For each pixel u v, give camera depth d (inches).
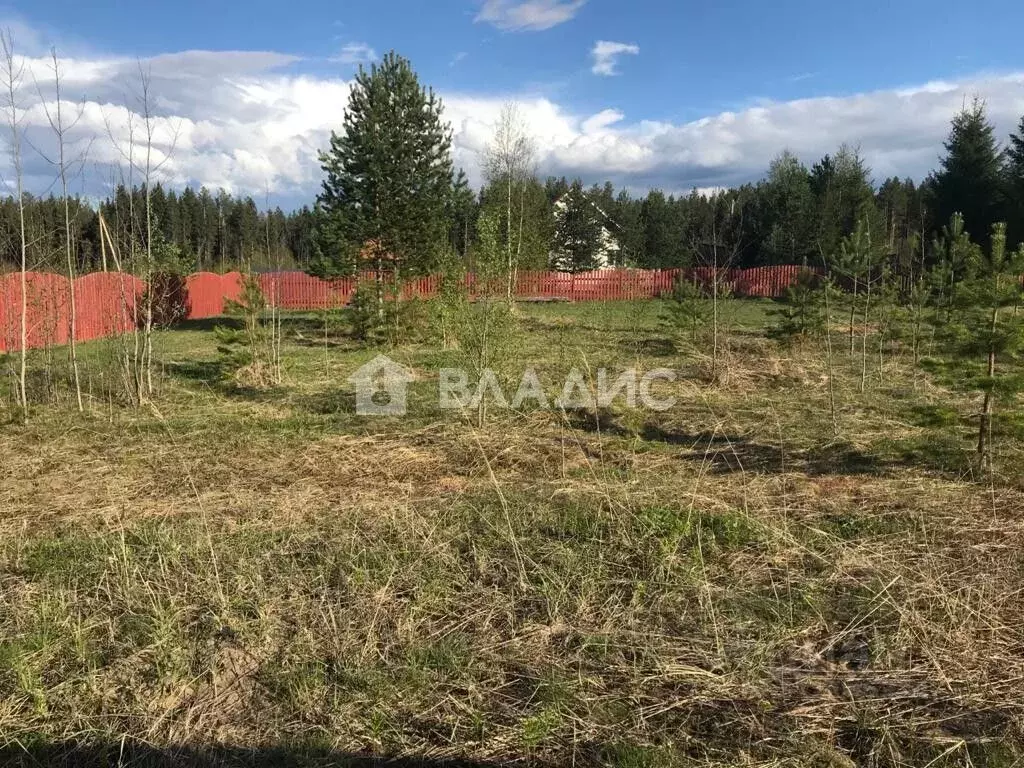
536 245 954.7
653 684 115.6
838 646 126.0
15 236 384.2
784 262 1245.1
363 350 556.7
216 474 230.2
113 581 150.3
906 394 343.3
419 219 638.5
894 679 116.0
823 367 420.5
